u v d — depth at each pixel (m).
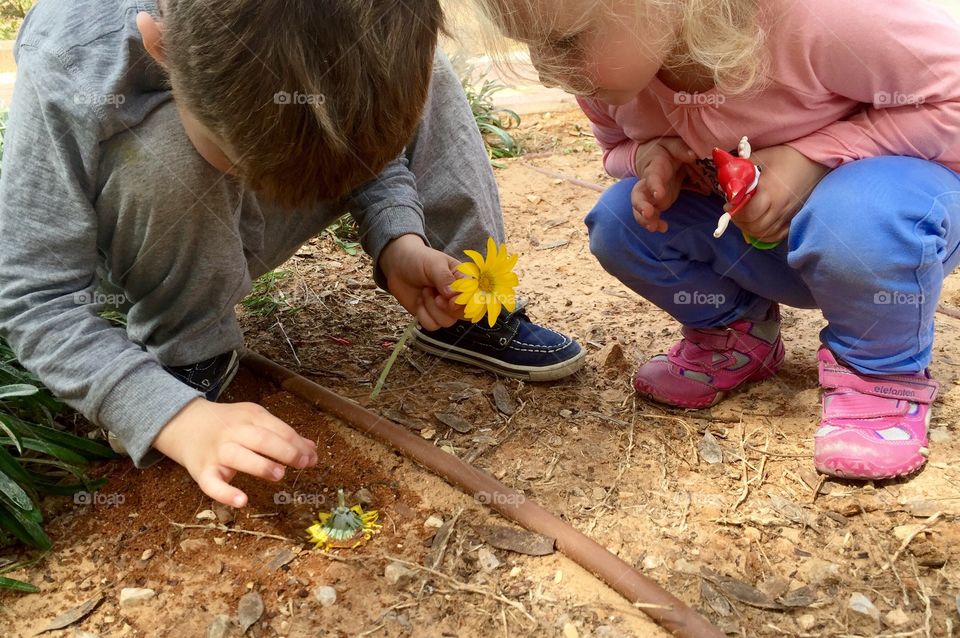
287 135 0.39
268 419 0.46
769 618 0.44
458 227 0.66
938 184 0.49
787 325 0.73
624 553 0.48
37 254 0.49
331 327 0.75
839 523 0.50
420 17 0.39
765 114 0.51
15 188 0.48
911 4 0.47
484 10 0.43
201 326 0.56
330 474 0.54
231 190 0.52
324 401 0.60
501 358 0.65
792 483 0.53
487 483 0.52
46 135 0.47
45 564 0.48
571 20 0.42
